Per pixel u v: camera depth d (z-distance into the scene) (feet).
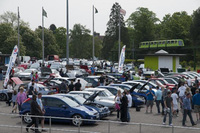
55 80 98.37
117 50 285.02
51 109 53.62
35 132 43.93
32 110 46.65
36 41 319.47
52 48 349.82
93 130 42.80
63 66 170.19
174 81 102.12
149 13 381.60
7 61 209.56
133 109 76.02
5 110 69.00
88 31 438.81
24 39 317.22
